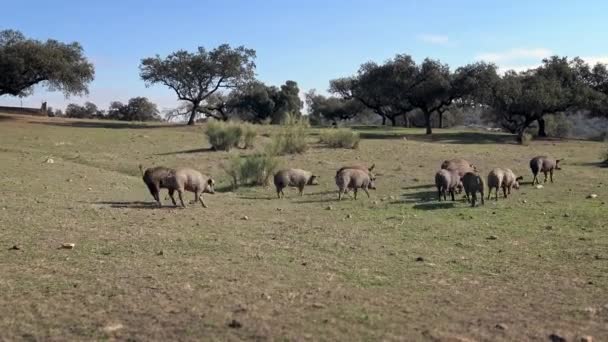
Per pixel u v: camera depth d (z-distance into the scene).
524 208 17.69
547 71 60.09
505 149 40.44
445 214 16.75
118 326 7.18
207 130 36.22
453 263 10.84
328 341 6.79
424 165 29.81
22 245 11.69
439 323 7.44
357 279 9.59
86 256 10.93
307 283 9.28
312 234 13.70
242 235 13.47
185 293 8.60
